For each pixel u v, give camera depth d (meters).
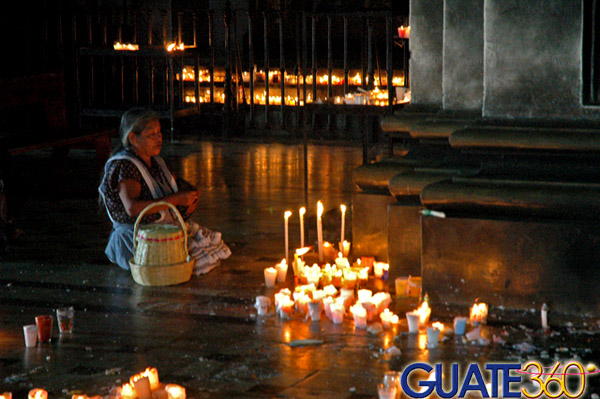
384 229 7.40
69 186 11.27
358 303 5.81
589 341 5.39
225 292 6.62
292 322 5.86
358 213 7.46
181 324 5.85
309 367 4.98
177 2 18.39
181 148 14.75
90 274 7.21
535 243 5.93
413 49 7.70
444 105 7.31
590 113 6.01
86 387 4.72
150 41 16.36
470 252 6.13
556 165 6.17
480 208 6.14
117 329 5.76
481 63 7.12
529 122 6.20
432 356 5.15
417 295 6.46
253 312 6.11
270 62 18.34
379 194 7.40
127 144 7.26
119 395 4.47
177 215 6.93
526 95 6.19
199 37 18.84
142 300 6.45
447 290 6.24
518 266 6.00
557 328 5.64
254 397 4.53
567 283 5.88
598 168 6.05
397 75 17.31
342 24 18.36
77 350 5.35
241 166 12.92
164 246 6.80
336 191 10.91
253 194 10.78
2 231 7.93
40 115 15.73
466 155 7.18
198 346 5.38
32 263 7.58
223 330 5.70
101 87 16.98
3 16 15.70
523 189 6.02
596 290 5.80
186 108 15.77
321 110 8.87
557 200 5.89
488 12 6.23
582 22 5.95
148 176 7.18
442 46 7.59
